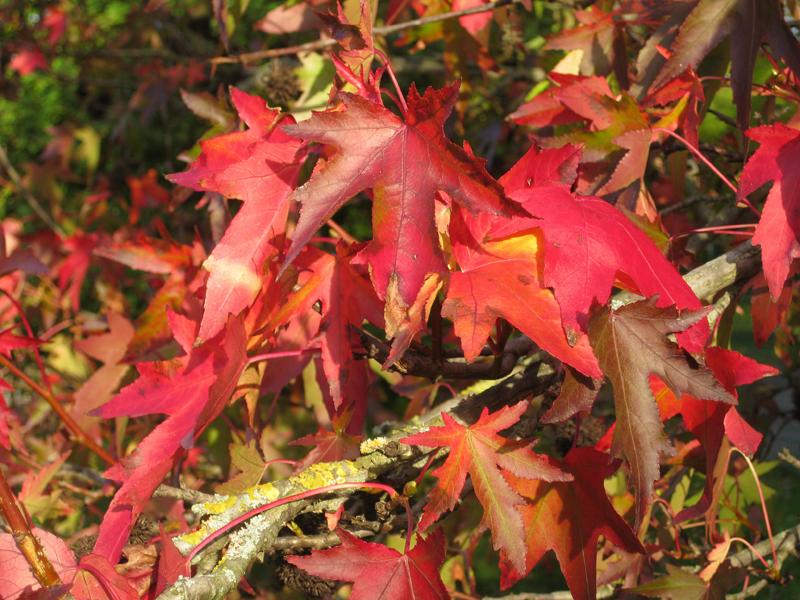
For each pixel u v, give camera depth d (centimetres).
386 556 105
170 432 112
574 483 112
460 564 175
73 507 178
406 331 104
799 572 178
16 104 544
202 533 106
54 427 235
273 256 114
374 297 115
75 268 267
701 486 165
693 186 196
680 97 132
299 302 116
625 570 137
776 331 190
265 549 106
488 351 119
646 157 130
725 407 114
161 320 154
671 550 153
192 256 154
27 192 336
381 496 113
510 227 108
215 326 112
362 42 108
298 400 165
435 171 103
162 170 389
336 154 104
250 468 114
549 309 106
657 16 138
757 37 128
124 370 192
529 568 112
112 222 332
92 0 446
